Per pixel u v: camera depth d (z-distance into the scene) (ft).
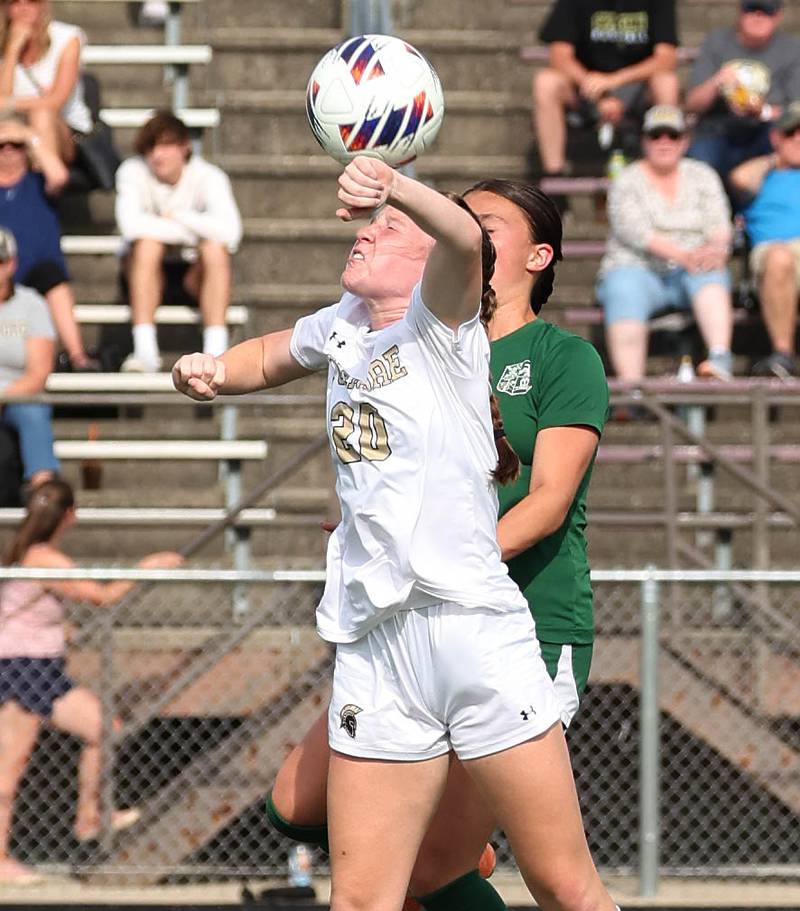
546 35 119.44
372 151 44.47
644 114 120.26
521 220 47.52
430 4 133.59
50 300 106.11
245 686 85.15
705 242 106.11
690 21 133.39
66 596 81.71
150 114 124.16
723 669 86.12
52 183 107.04
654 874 82.64
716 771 92.32
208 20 132.05
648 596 81.30
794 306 105.91
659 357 109.40
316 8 132.67
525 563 46.24
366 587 41.68
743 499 99.45
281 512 99.81
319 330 45.73
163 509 100.63
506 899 81.15
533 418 46.16
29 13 114.93
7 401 89.71
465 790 45.42
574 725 89.04
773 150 115.55
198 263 108.17
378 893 42.24
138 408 108.17
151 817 84.43
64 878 83.51
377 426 41.60
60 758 86.69
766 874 85.40
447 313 40.52
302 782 46.75
